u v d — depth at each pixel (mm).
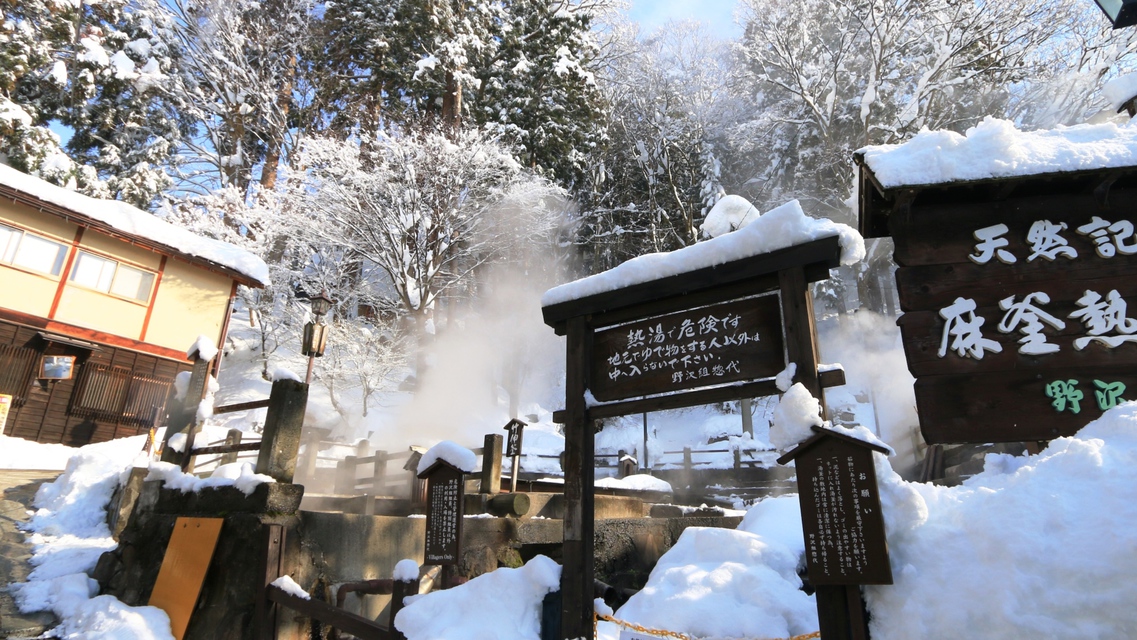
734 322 4000
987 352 3838
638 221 30375
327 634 5543
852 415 19969
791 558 5246
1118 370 3662
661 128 28578
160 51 24359
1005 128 3957
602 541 7098
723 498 14484
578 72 24875
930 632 2791
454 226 20781
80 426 13305
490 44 25562
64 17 19672
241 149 25984
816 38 27328
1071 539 2701
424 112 23688
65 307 13547
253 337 23469
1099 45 21750
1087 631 2484
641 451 21328
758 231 3881
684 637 3775
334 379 19859
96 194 21156
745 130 28266
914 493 3146
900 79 25312
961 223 4121
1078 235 3951
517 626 3988
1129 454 2904
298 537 5570
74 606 5785
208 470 11445
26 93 22281
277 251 21750
